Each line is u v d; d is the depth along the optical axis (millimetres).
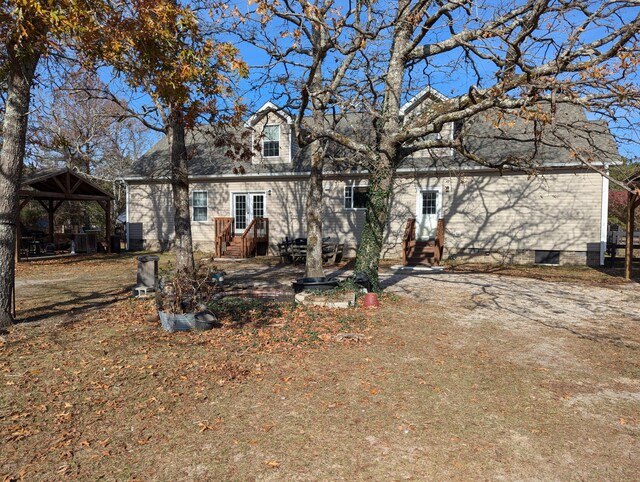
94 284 12172
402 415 4266
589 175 15867
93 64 7477
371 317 8188
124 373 5297
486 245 17203
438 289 11430
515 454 3600
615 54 6035
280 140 20469
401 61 9758
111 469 3377
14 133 7191
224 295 10320
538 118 6191
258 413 4301
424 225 18078
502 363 5777
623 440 3842
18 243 17625
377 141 10094
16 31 5984
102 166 35062
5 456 3529
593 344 6664
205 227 21766
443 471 3350
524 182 16625
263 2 6246
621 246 18062
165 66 6711
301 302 9188
